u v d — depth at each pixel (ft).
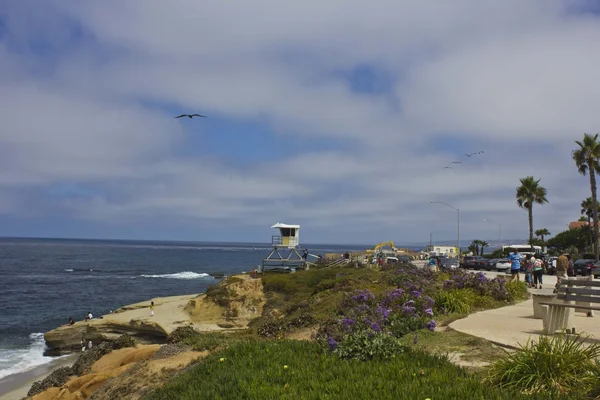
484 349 31.27
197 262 493.36
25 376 91.25
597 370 21.57
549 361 22.30
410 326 39.24
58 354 111.75
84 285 258.37
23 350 115.24
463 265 194.49
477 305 54.24
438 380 22.30
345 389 22.26
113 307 185.98
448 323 42.68
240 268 407.44
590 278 39.63
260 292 125.90
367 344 28.17
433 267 127.54
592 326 38.55
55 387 48.29
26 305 187.32
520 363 22.72
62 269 371.56
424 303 45.60
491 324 41.14
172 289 246.88
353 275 113.39
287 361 28.96
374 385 22.72
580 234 317.22
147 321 115.75
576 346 24.08
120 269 380.17
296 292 122.72
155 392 29.40
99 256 583.99
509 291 61.67
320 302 76.89
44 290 233.55
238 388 24.85
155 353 42.29
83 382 44.70
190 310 129.39
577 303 44.80
